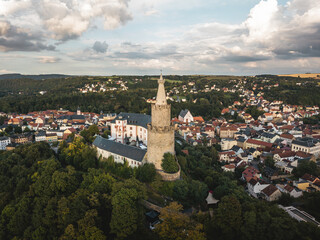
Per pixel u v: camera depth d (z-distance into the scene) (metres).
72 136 174.75
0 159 114.69
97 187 78.19
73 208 69.38
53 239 66.94
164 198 85.62
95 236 60.66
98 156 115.50
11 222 75.44
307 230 58.06
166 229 58.50
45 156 114.44
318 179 119.44
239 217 62.50
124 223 62.41
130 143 140.25
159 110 91.12
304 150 169.88
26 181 91.19
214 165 147.75
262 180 122.62
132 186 76.00
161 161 93.06
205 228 65.50
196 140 188.88
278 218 60.88
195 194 88.75
